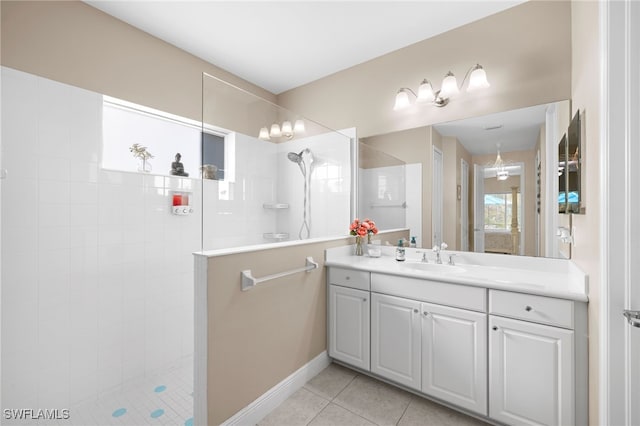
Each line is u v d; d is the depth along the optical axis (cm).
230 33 230
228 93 175
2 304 158
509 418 151
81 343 186
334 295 223
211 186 167
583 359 135
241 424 160
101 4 195
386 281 195
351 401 185
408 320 185
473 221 217
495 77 210
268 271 181
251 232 188
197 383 149
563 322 138
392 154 257
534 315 146
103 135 207
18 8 166
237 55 261
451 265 211
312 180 235
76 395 184
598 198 114
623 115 100
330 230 253
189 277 246
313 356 216
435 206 234
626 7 100
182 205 238
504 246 205
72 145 184
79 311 186
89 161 191
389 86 260
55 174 176
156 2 194
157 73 232
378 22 219
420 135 243
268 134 200
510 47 204
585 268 139
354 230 256
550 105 190
